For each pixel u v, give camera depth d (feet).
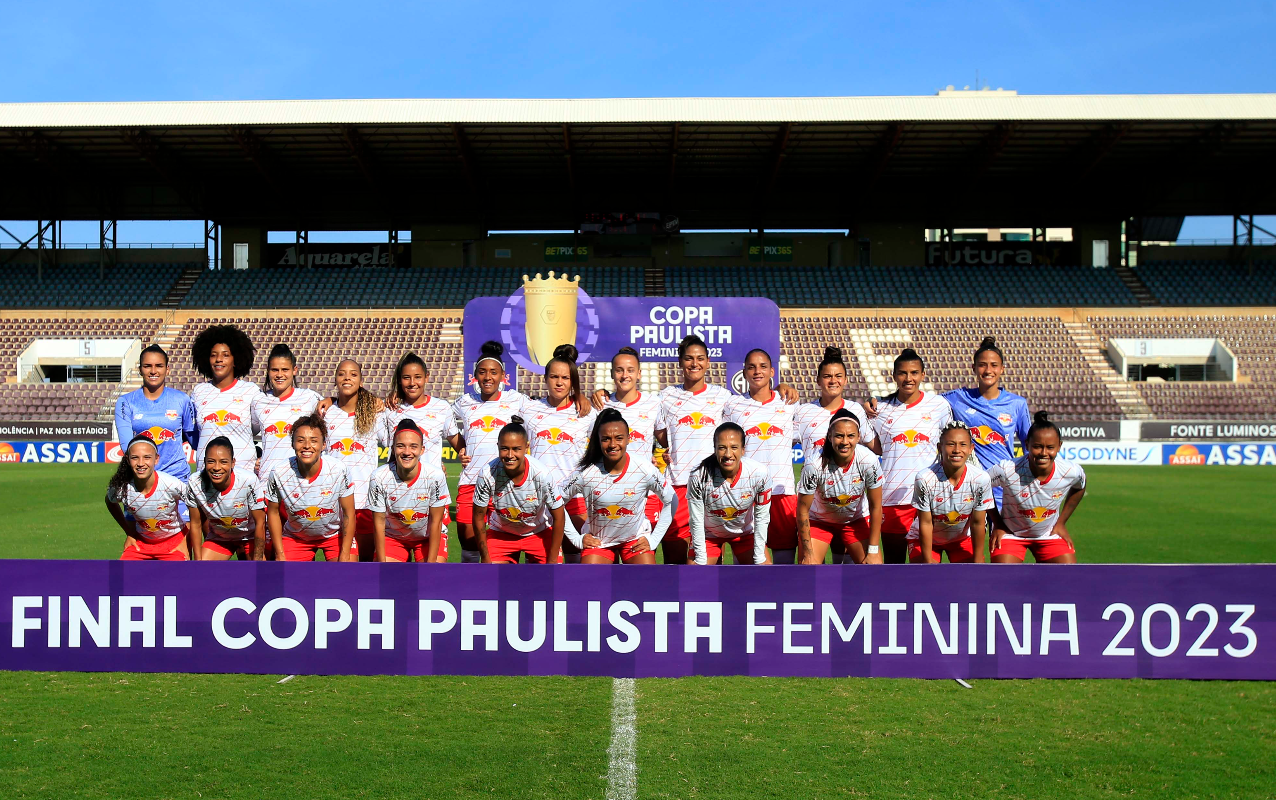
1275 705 14.94
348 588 16.30
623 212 97.76
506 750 13.04
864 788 11.76
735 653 16.19
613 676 16.30
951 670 16.12
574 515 21.25
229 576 16.42
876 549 19.88
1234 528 36.55
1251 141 83.30
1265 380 83.25
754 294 94.58
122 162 89.61
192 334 88.22
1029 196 97.86
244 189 96.27
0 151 85.76
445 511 20.30
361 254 99.25
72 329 87.92
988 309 90.89
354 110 78.02
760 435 21.72
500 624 16.24
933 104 78.07
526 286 39.75
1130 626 16.05
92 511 40.60
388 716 14.49
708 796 11.49
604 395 22.44
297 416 21.67
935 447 21.63
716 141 84.02
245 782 11.93
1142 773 12.30
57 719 14.34
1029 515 20.40
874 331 89.35
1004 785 11.89
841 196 98.58
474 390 25.30
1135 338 86.84
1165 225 100.83
